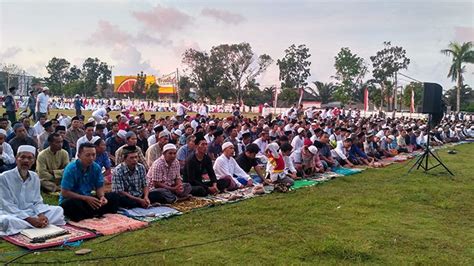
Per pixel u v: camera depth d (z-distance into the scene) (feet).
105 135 37.01
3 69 199.72
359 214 22.84
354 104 201.46
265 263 15.40
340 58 196.65
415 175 37.45
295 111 90.79
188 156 28.35
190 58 213.25
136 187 22.97
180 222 20.53
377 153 50.11
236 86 213.46
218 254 16.24
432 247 17.75
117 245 16.90
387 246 17.70
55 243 16.78
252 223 20.62
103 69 271.69
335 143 47.98
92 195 22.27
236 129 40.37
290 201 25.54
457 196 28.27
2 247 16.42
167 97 220.02
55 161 25.71
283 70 226.38
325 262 15.67
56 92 252.21
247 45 210.18
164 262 15.21
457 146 72.95
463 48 140.26
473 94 201.16
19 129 30.22
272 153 31.04
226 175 28.30
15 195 18.90
